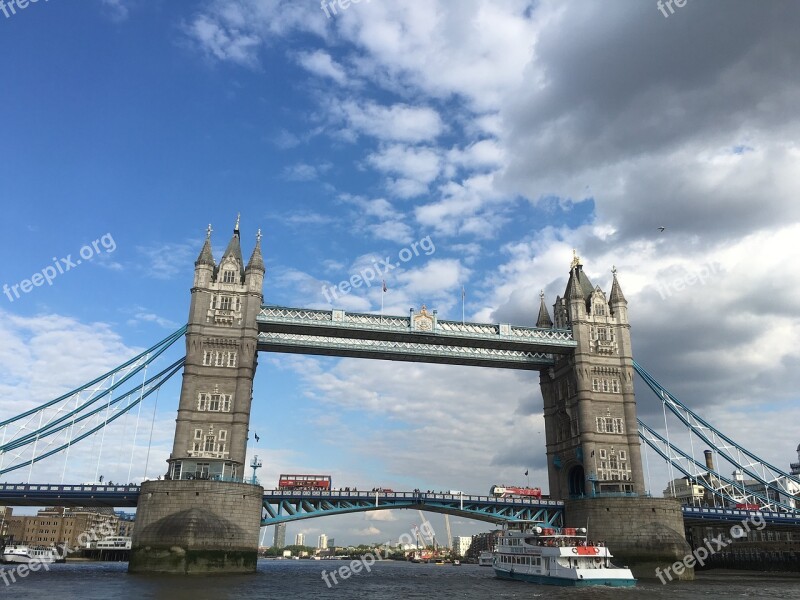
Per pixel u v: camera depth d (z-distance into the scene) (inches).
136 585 2608.3
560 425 4611.2
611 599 2506.2
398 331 4065.0
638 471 4190.5
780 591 3006.9
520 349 4394.7
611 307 4594.0
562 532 3732.8
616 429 4271.7
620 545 3762.3
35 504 3909.9
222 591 2472.9
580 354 4347.9
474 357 4448.8
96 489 3580.2
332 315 4035.4
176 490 3250.5
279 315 3951.8
